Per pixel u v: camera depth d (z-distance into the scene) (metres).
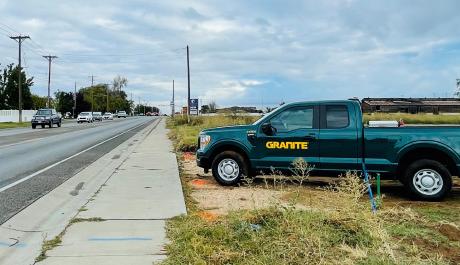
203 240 5.62
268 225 5.98
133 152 18.75
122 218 7.12
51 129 43.88
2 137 29.56
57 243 5.88
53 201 8.90
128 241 5.92
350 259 4.96
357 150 9.46
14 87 86.12
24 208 8.11
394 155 9.23
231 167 10.55
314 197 8.87
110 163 15.16
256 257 5.05
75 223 6.84
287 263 4.89
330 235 5.68
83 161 15.73
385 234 5.75
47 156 17.38
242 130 10.48
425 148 9.07
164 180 10.99
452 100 73.38
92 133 35.88
